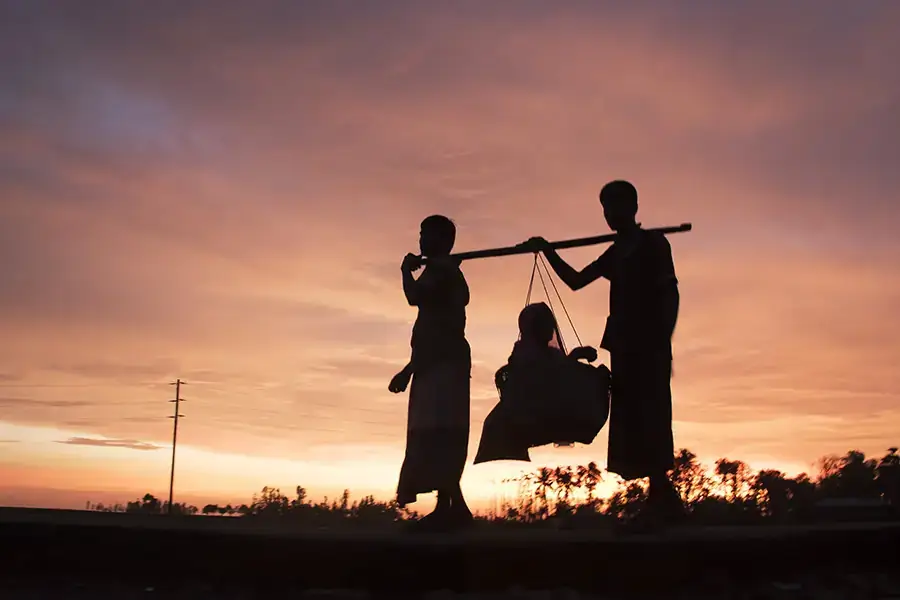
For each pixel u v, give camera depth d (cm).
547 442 684
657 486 668
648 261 686
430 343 729
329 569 586
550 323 704
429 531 679
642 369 672
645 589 568
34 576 625
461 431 722
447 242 761
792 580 599
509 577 566
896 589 600
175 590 601
